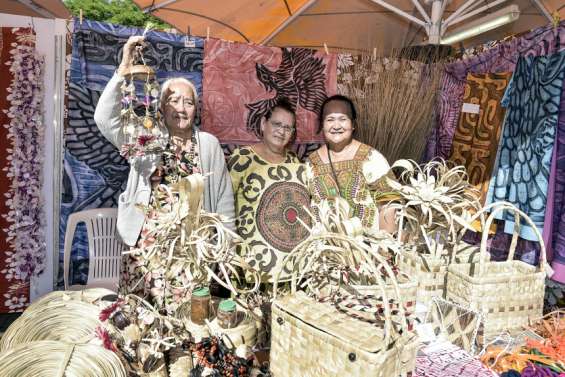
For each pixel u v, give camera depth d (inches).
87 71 91.0
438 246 59.1
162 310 50.2
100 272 95.7
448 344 49.8
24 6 102.7
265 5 144.3
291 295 45.4
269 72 105.3
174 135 73.4
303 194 82.9
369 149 84.9
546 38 83.6
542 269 54.8
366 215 81.0
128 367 41.2
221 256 47.4
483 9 118.3
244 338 44.5
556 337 51.1
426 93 107.8
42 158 103.3
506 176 87.3
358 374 36.1
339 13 148.0
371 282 51.1
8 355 37.4
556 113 75.7
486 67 101.2
